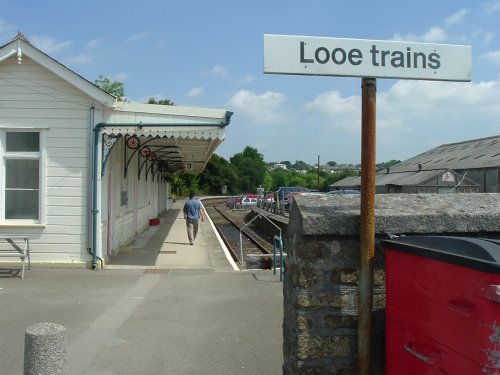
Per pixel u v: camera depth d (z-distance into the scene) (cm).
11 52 1061
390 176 5188
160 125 1116
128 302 794
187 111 1126
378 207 321
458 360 226
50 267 1084
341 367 306
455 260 225
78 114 1102
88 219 1092
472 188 3834
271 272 1092
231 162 11612
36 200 1108
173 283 952
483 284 211
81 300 804
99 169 1101
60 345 329
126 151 1514
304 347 305
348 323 307
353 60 301
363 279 294
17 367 508
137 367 518
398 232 305
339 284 308
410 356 262
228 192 10600
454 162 4850
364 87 304
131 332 636
